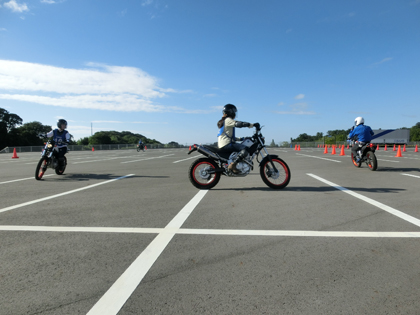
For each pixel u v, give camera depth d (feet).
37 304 5.82
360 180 23.09
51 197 16.79
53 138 26.81
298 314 5.44
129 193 18.02
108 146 179.01
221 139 19.65
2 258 8.11
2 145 222.89
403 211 13.23
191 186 20.74
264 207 14.08
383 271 7.20
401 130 154.40
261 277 6.91
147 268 7.43
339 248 8.73
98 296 6.11
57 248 8.84
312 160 45.29
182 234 10.11
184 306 5.73
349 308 5.63
